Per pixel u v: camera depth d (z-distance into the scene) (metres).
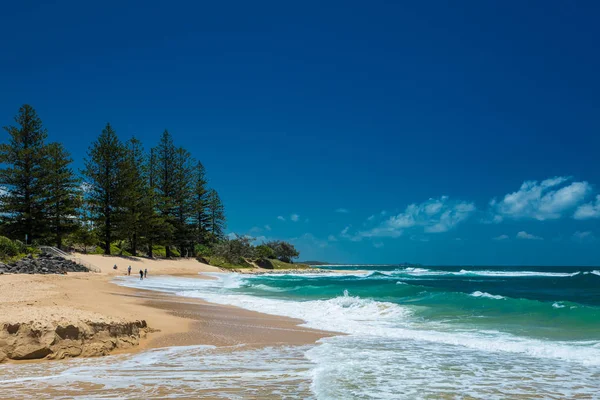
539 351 8.68
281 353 8.52
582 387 6.17
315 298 20.83
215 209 79.31
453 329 11.77
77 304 12.29
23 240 44.12
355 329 11.89
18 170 43.34
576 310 13.57
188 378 6.43
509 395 5.74
